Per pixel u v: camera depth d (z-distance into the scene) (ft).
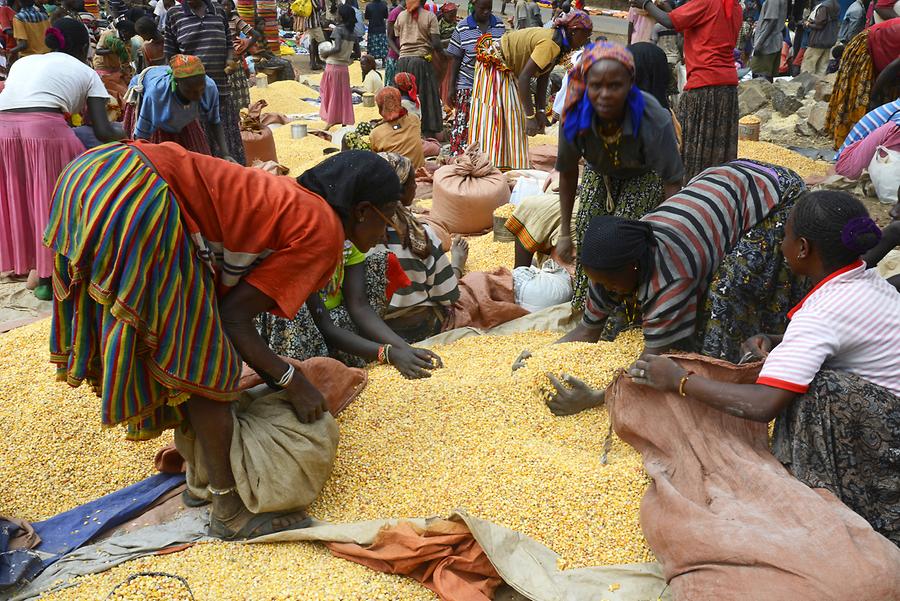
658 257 11.77
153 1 59.16
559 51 28.40
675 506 9.18
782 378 9.21
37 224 19.38
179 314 8.76
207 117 24.02
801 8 49.62
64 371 9.59
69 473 11.87
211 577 9.29
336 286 13.20
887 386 9.30
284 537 9.86
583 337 13.93
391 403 12.45
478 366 14.01
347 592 8.98
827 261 9.42
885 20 29.48
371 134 27.25
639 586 8.99
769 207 12.51
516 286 17.71
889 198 22.77
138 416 9.10
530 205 19.03
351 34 39.55
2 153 19.08
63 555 10.00
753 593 8.09
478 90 29.07
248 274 9.32
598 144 14.06
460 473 10.86
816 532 8.39
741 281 12.37
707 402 9.86
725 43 23.48
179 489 11.39
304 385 10.07
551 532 9.79
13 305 19.44
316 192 9.56
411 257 15.53
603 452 11.25
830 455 9.27
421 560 9.27
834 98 30.91
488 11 30.81
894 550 8.20
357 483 10.96
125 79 32.53
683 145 24.58
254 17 52.24
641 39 34.58
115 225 8.36
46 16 30.66
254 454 9.75
